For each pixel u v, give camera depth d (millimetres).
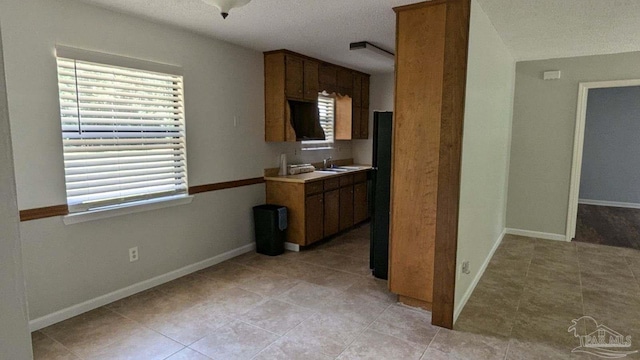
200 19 3230
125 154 3193
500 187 4555
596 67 4566
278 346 2510
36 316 2697
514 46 4129
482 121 3195
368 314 2951
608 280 3637
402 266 3059
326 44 4102
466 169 2797
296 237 4484
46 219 2711
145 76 3293
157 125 3432
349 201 5309
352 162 6598
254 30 3564
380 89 6223
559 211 4965
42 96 2646
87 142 2936
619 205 7227
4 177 420
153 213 3424
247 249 4477
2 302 431
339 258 4250
